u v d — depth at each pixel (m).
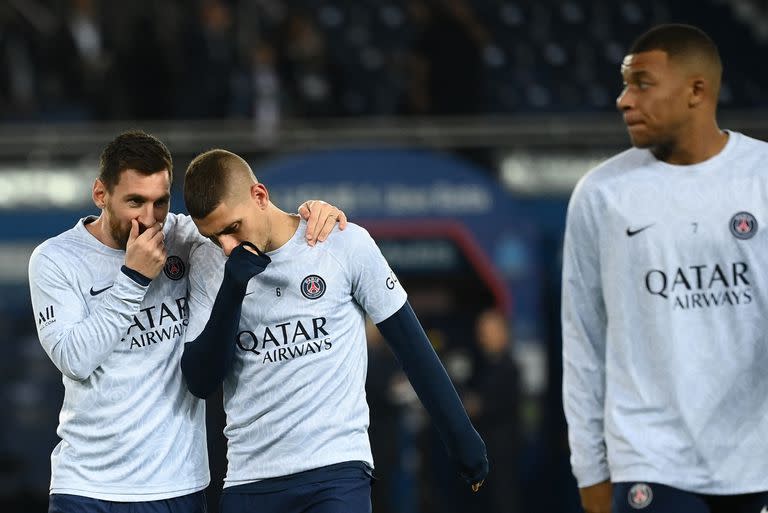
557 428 38.00
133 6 39.81
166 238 15.00
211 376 14.23
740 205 14.59
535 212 37.22
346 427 14.29
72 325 14.39
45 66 42.94
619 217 14.93
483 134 37.19
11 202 35.19
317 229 14.32
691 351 14.66
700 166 14.84
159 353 14.77
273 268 14.26
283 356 14.25
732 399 14.62
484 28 49.91
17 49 42.94
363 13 50.78
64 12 43.50
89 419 14.64
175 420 14.82
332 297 14.31
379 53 49.12
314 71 41.94
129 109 39.47
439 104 40.06
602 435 15.43
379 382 33.78
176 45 40.59
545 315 37.91
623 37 53.28
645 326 14.83
